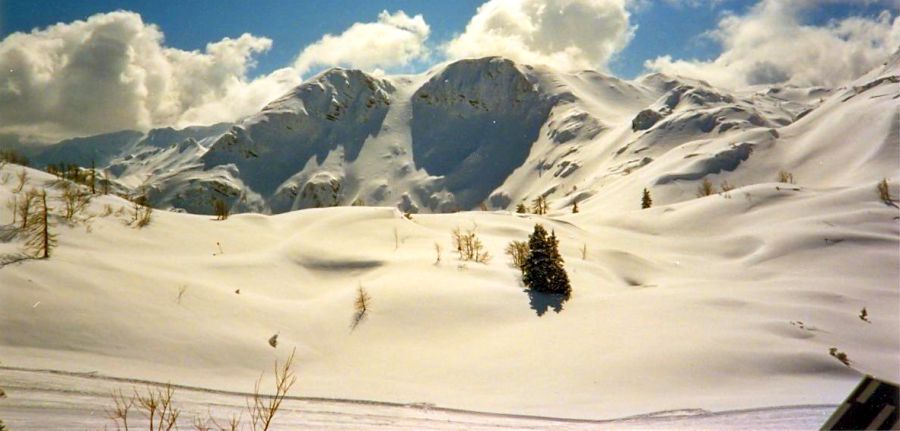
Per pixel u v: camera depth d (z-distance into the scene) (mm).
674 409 29406
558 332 47594
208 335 43594
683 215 122188
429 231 92875
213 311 49094
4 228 58312
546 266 59719
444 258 72938
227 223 88625
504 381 38250
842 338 46406
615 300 55969
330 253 76125
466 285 60000
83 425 20375
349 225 91438
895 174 157500
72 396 25016
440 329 51281
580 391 35125
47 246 50375
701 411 28594
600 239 107312
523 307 55406
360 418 26531
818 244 90500
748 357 38844
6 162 80188
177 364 38406
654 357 39188
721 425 25609
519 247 74500
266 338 46469
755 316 49844
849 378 36875
